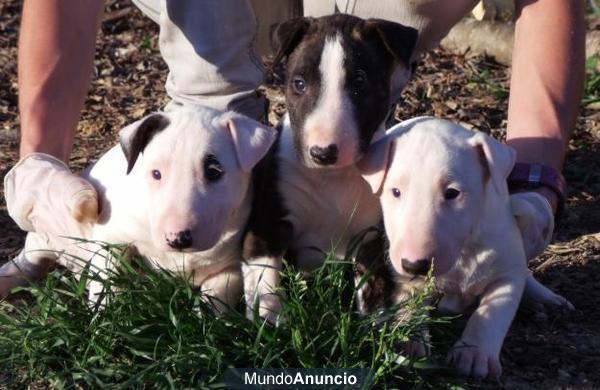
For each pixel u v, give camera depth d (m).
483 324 1.48
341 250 1.58
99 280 1.48
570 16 1.70
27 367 1.47
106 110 2.55
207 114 1.49
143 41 3.04
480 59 2.87
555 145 1.64
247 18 1.84
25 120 1.66
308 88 1.49
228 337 1.44
